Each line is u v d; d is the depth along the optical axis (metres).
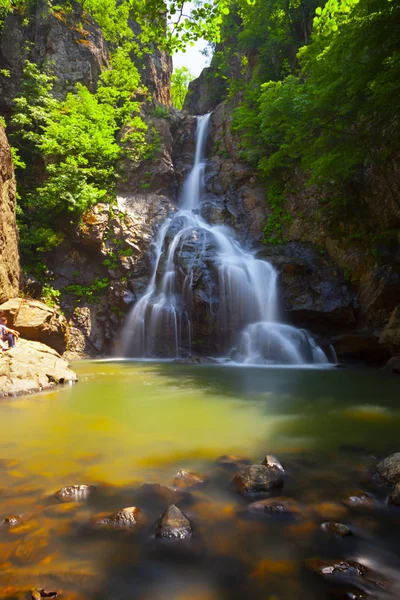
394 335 11.53
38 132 22.89
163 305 17.73
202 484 3.25
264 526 2.54
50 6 26.02
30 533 2.44
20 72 24.53
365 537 2.42
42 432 4.91
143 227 21.11
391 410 6.29
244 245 20.22
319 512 2.74
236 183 23.69
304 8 24.00
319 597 1.88
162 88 37.28
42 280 19.03
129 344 18.28
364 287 14.80
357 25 9.76
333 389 8.43
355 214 16.30
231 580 2.01
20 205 21.08
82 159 21.00
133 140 24.92
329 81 11.28
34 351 9.98
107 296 19.47
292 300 15.82
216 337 16.53
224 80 35.94
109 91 26.14
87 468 3.63
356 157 13.23
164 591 1.92
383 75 9.58
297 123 12.83
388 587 1.96
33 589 1.90
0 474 3.46
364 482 3.32
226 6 8.09
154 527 2.51
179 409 6.32
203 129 29.47
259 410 6.27
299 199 19.83
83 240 19.56
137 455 4.02
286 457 3.98
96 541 2.36
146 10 7.94
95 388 8.55
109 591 1.92
